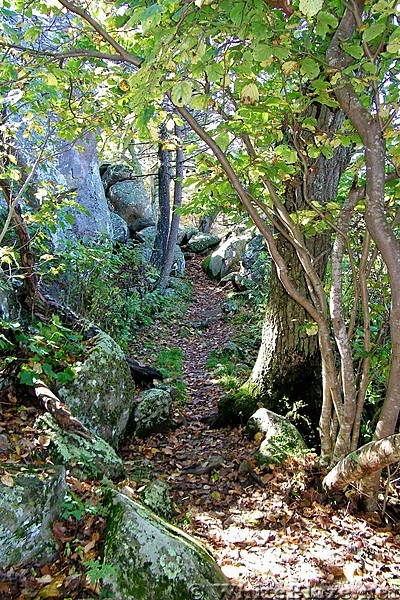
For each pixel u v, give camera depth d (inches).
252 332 329.7
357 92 103.0
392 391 110.3
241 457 159.5
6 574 80.4
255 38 81.5
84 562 84.5
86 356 157.6
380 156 100.3
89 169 333.4
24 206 207.3
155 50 71.5
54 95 108.9
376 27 74.8
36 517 87.4
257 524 122.7
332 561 104.4
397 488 140.0
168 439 178.7
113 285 290.4
